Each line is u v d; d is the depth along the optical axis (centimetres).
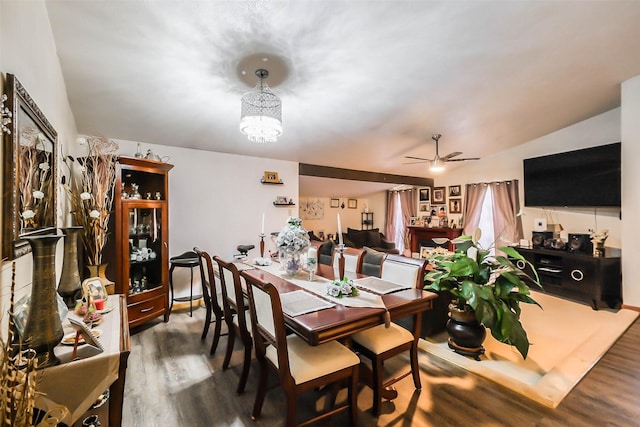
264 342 188
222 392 210
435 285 251
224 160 444
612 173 417
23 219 132
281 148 453
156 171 332
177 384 219
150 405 195
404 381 221
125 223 308
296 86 294
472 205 654
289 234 253
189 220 413
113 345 131
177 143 394
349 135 430
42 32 177
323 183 693
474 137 500
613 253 450
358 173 615
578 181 456
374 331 200
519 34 248
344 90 309
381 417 182
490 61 282
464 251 259
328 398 204
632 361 250
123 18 195
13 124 117
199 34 213
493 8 216
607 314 365
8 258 116
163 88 275
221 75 262
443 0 204
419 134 454
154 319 354
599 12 232
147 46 220
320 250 409
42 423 92
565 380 218
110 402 126
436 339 290
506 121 445
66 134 262
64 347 129
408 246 772
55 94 212
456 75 300
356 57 256
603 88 374
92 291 175
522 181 570
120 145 363
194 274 415
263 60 248
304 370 157
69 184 269
